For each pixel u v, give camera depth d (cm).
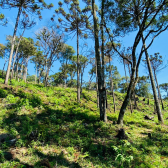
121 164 387
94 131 655
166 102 3438
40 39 1948
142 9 833
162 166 385
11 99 867
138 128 832
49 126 620
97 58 869
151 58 1898
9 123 587
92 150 473
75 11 1552
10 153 383
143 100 3014
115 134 634
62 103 1177
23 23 1645
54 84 3553
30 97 1009
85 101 1681
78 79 1507
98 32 964
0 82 1295
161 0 792
